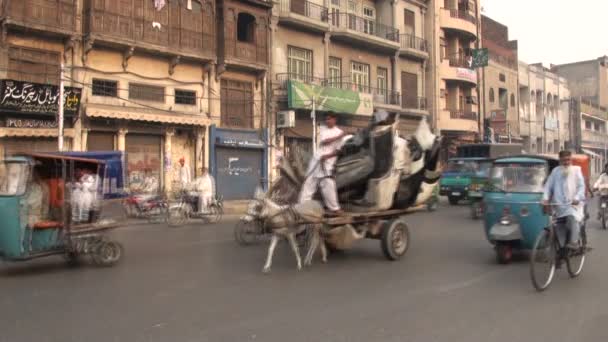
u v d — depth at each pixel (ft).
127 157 72.33
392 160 33.96
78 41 66.18
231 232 49.47
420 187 36.68
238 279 27.30
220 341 17.29
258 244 40.40
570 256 26.78
